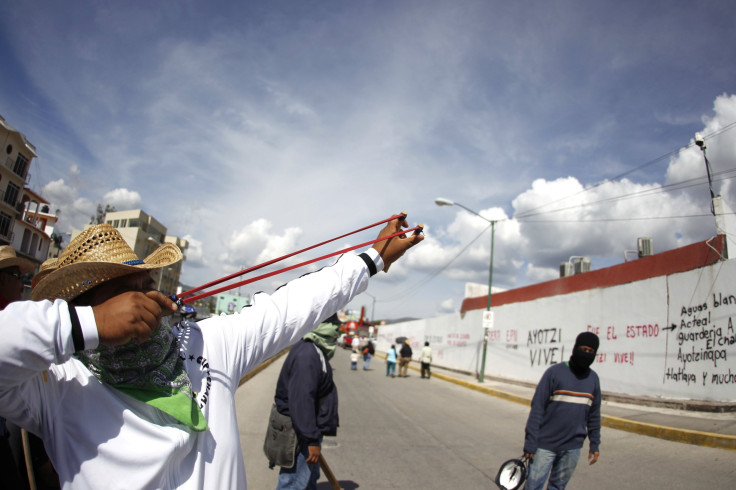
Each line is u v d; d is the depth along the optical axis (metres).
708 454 6.44
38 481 1.49
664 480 5.39
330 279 1.55
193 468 1.11
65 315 0.89
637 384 11.13
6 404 0.96
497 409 11.36
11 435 1.40
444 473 5.75
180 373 1.17
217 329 1.34
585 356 3.70
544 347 15.42
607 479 5.45
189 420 1.08
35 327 0.85
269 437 3.20
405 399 12.65
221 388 1.25
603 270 12.95
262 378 14.30
